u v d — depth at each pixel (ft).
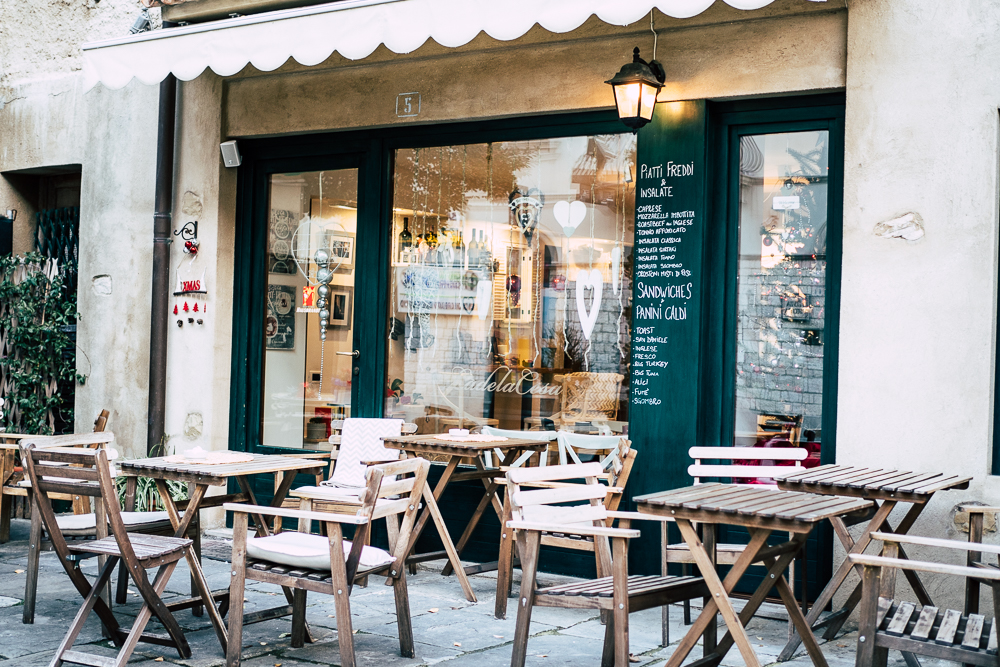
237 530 13.52
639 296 19.35
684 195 18.93
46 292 27.73
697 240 18.80
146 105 25.53
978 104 16.15
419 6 17.63
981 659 9.77
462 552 21.35
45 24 28.43
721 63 18.56
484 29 17.07
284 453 24.17
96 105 26.50
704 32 18.72
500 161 21.54
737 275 19.10
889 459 16.69
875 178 16.92
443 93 21.56
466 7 17.21
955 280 16.25
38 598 17.37
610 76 19.70
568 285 20.75
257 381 24.63
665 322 19.08
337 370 23.53
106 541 14.19
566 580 19.58
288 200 24.36
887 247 16.79
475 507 21.30
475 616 16.78
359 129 22.94
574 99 20.07
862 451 16.90
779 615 16.43
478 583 19.39
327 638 15.15
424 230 22.48
